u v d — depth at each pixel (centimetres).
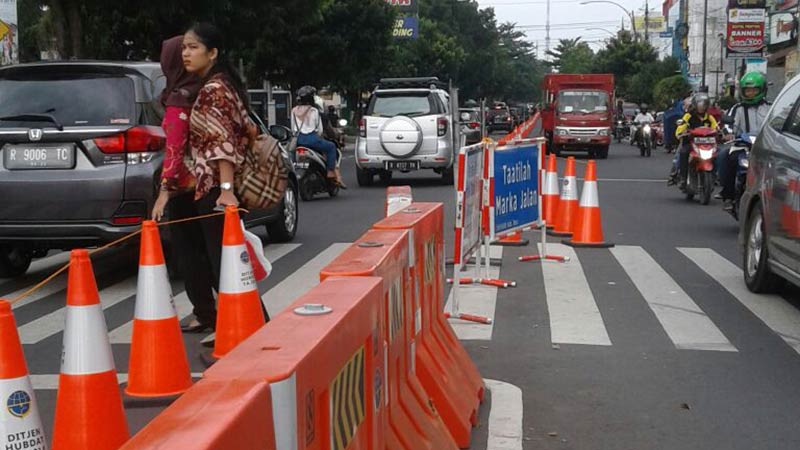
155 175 874
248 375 212
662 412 559
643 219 1506
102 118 874
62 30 1902
